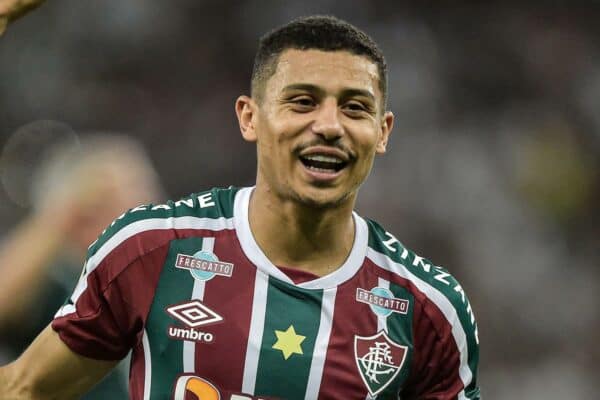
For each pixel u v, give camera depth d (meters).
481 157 47.94
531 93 51.72
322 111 11.20
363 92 11.35
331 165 11.31
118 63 51.41
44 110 49.91
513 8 54.38
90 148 16.91
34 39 51.31
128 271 11.69
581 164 49.09
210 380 11.47
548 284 44.41
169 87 51.22
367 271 12.09
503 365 42.28
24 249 16.09
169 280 11.70
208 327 11.55
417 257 12.55
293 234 11.75
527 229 45.97
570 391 41.16
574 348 42.78
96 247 11.91
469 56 52.25
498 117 50.44
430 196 45.91
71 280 16.20
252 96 12.11
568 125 50.66
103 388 16.95
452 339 12.11
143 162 17.45
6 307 15.93
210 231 12.01
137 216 12.03
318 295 11.82
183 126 50.00
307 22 11.58
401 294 12.03
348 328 11.77
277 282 11.80
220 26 52.50
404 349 11.88
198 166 48.88
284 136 11.33
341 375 11.59
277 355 11.52
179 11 52.59
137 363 11.73
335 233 11.86
